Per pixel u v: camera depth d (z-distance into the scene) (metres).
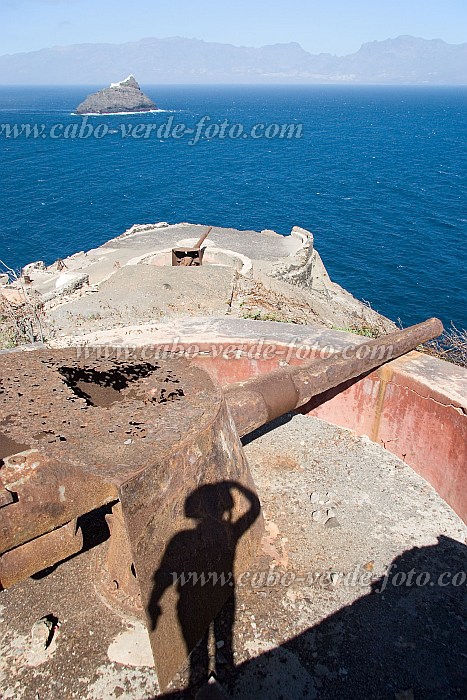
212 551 3.13
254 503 3.65
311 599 3.40
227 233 25.11
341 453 4.95
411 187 48.53
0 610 3.35
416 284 25.23
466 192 45.88
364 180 52.50
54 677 2.98
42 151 72.50
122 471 2.61
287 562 3.66
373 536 3.96
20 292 12.11
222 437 3.25
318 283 22.16
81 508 2.54
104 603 3.36
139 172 57.72
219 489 3.20
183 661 2.94
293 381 4.04
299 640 3.15
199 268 15.02
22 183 49.44
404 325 20.78
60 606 3.36
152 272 14.37
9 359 3.66
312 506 4.23
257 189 48.97
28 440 2.73
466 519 4.16
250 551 3.60
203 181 53.00
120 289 13.42
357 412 5.20
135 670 3.00
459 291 24.41
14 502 2.33
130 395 3.38
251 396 3.78
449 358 6.21
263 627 3.21
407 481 4.61
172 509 2.81
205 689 2.78
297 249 22.45
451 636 3.23
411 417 4.73
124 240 23.59
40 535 2.46
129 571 3.31
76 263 20.14
